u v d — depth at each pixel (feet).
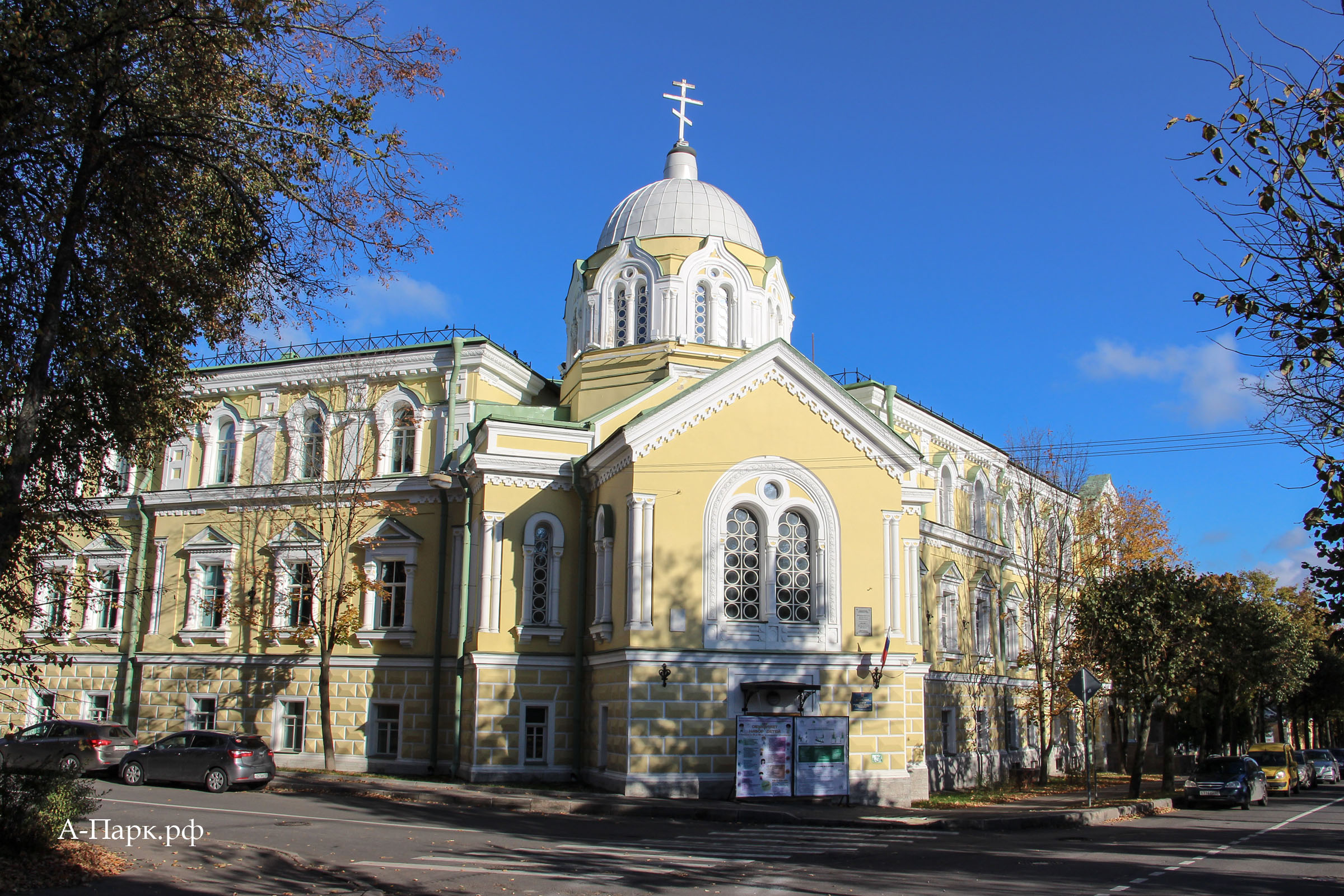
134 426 56.39
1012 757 144.56
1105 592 112.37
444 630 110.93
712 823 76.89
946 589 136.05
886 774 90.99
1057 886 50.24
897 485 97.96
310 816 71.15
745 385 95.35
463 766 101.96
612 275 119.85
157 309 54.39
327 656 106.52
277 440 123.54
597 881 48.57
